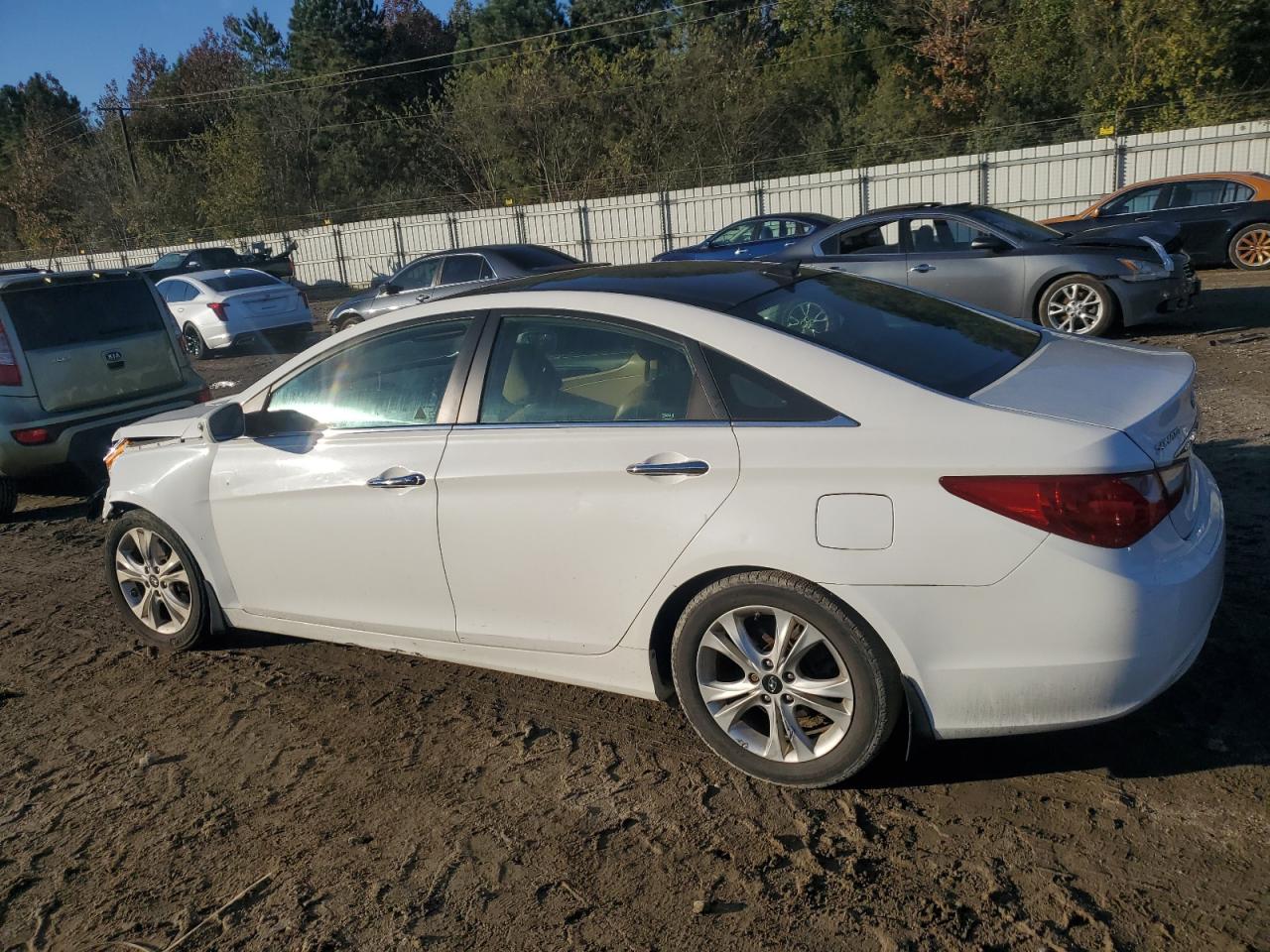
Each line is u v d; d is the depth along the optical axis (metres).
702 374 3.26
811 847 2.96
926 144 31.77
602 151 37.19
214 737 3.96
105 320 7.80
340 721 4.00
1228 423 6.94
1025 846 2.88
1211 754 3.21
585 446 3.36
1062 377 3.20
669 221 26.66
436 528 3.69
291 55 56.56
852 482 2.94
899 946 2.54
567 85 36.88
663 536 3.21
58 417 7.45
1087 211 16.34
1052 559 2.76
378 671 4.43
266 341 17.05
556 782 3.43
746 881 2.84
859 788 3.22
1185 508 3.04
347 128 45.84
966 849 2.89
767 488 3.05
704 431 3.19
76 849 3.30
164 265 26.30
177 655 4.79
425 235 30.78
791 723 3.19
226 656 4.72
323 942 2.75
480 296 3.87
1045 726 2.89
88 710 4.30
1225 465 6.03
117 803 3.55
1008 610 2.81
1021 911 2.63
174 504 4.46
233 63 60.31
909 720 3.02
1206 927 2.52
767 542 3.03
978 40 32.69
